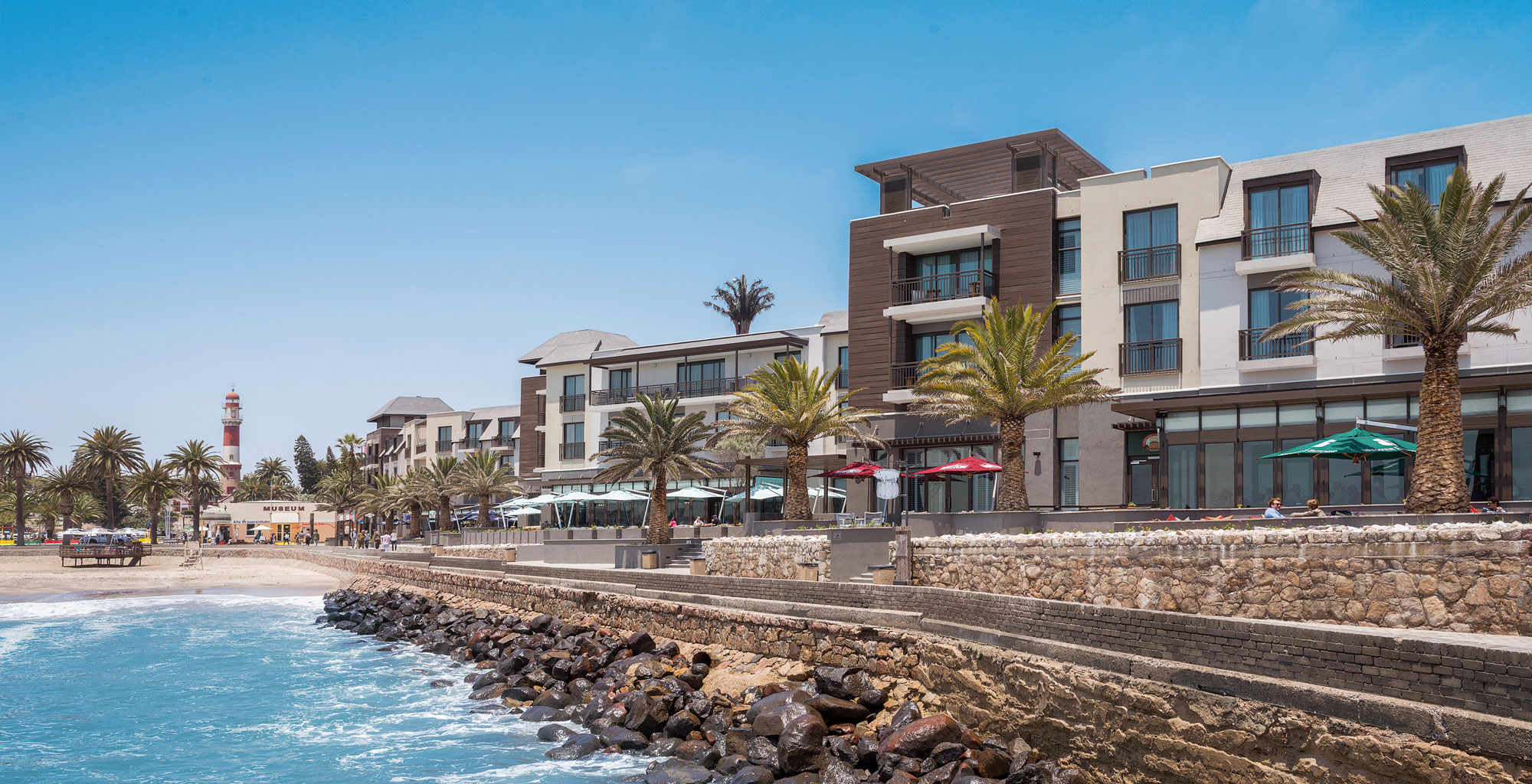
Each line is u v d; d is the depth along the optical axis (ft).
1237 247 112.68
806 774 56.29
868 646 69.97
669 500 197.36
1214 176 117.60
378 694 91.25
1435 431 68.49
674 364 198.49
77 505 393.91
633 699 71.67
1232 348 111.55
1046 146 138.41
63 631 138.31
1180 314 117.91
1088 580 62.49
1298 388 99.60
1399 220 73.00
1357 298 75.10
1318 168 112.88
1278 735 39.55
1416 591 45.96
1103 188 125.39
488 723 78.07
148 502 336.90
